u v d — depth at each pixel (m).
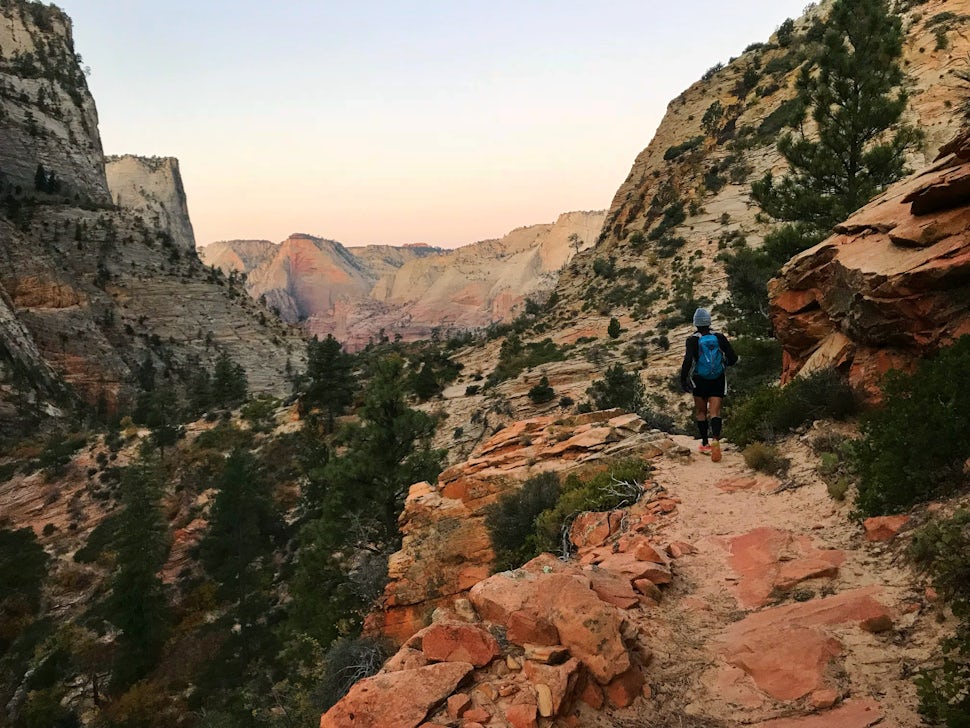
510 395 56.53
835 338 9.12
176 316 138.50
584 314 84.88
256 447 69.50
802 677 3.38
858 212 10.44
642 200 107.62
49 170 161.00
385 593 12.82
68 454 73.62
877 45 19.02
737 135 94.94
